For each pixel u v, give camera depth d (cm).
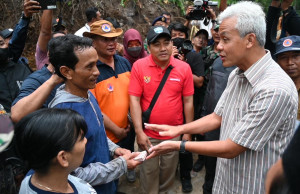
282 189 45
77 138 96
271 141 125
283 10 249
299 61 176
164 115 222
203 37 322
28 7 214
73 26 523
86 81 123
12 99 235
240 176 136
